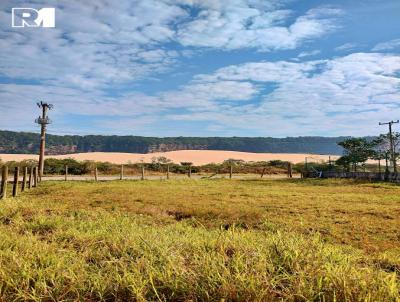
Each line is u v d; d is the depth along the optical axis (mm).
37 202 14750
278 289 4523
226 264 5137
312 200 18750
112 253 6082
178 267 4879
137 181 34844
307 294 4219
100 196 19078
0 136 185625
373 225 12234
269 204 16844
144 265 5148
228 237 6941
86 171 51125
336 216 13883
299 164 64062
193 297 4363
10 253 5539
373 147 39875
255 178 42281
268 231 10727
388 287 4273
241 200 18344
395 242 10148
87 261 5852
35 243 6387
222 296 4262
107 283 4676
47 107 39094
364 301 4023
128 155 102625
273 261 5125
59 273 4887
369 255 8125
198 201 17641
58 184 29094
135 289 4406
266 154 120375
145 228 9461
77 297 4484
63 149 193000
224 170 58719
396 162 36750
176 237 7410
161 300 4418
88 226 9133
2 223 9242
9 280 4617
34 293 4395
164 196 19750
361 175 37656
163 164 60219
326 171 43375
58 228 8422
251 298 4188
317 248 5891
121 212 13312
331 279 4414
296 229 11180
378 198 19953
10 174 41375
